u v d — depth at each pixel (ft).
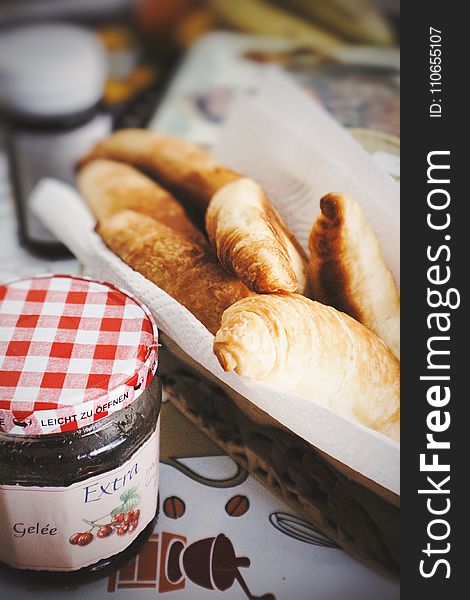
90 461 1.15
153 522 1.35
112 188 1.79
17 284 1.32
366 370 1.36
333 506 1.38
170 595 1.29
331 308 1.41
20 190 2.05
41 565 1.25
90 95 2.11
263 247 1.43
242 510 1.42
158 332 1.37
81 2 2.96
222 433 1.50
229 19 2.84
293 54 2.52
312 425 1.33
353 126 1.85
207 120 2.22
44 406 1.09
